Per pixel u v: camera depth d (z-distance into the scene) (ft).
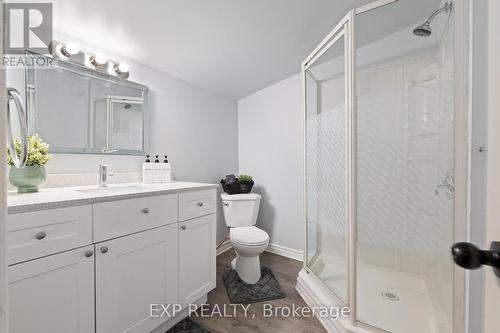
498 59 1.25
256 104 9.23
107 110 5.49
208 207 5.49
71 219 3.21
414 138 5.68
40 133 4.48
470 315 2.06
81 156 5.11
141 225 4.08
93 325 3.43
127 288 3.87
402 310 4.73
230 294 5.93
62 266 3.12
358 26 4.87
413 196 5.68
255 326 4.83
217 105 8.78
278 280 6.72
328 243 5.79
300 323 4.95
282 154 8.50
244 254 6.47
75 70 4.96
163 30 5.17
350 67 4.61
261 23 5.35
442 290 4.45
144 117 6.23
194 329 4.72
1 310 1.08
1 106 1.06
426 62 5.31
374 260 5.80
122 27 4.90
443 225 4.54
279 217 8.63
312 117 6.48
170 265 4.58
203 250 5.33
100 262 3.52
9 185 4.00
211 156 8.48
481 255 1.16
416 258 5.60
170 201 4.59
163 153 6.81
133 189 4.58
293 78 8.13
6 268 1.10
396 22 5.17
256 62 7.06
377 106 5.66
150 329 4.19
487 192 1.35
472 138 2.11
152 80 6.52
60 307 3.11
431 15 4.93
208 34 5.52
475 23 2.03
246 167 9.57
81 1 4.17
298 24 5.49
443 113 4.62
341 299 4.93
